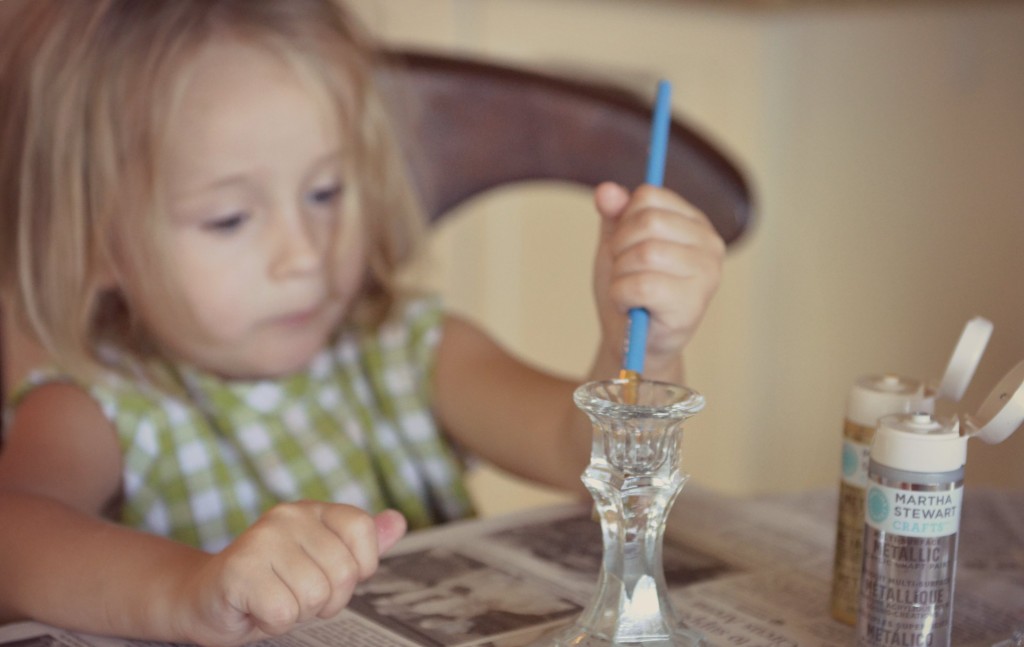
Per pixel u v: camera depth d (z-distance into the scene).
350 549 0.55
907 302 1.91
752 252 2.06
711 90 1.90
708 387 2.05
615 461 0.51
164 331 0.98
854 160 1.96
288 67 0.96
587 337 1.87
